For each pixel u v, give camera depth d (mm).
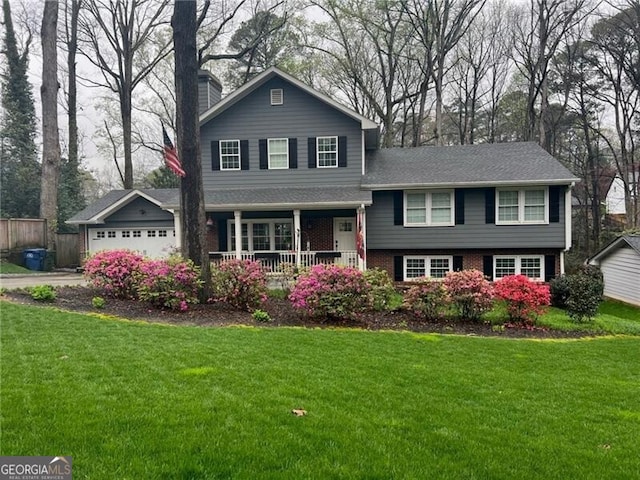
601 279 16766
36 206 25484
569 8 24547
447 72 29656
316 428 3684
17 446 3145
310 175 17047
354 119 16828
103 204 21109
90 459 3018
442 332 9227
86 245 19953
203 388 4531
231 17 22609
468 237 16328
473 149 18766
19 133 25781
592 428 4074
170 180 31781
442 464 3195
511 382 5500
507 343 8055
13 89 26172
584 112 28578
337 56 28656
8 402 3939
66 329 7328
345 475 2969
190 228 10977
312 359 6090
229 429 3578
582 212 32750
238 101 17188
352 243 17266
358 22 27172
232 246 17688
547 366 6539
